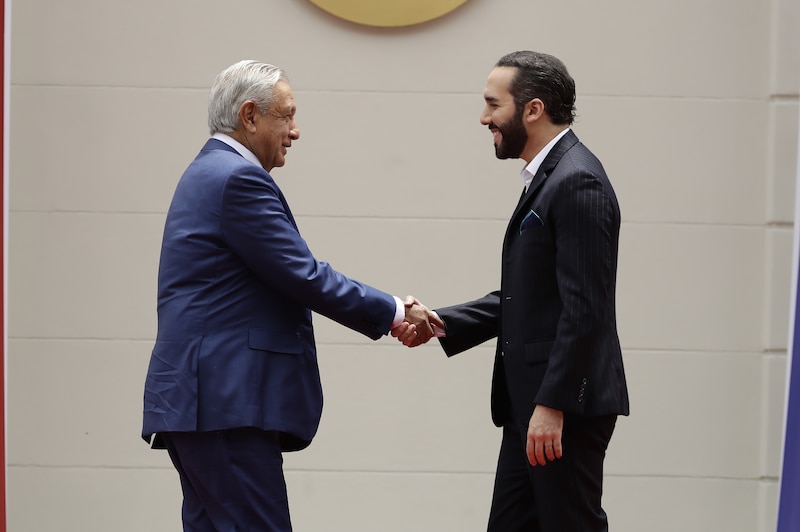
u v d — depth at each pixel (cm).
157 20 1497
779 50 1482
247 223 986
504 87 1022
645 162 1498
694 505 1509
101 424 1505
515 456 1052
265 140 1040
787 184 1490
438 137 1502
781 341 1496
